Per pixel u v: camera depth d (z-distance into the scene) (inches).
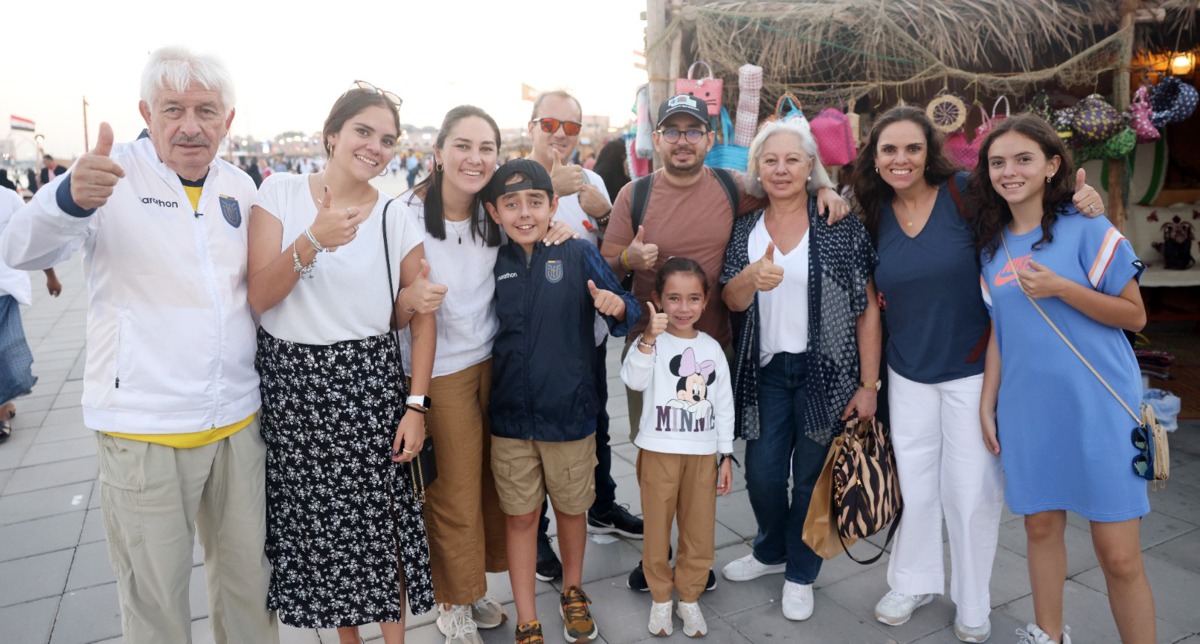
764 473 116.6
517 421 102.0
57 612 119.3
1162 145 252.1
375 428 90.7
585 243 104.3
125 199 78.2
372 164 87.2
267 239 87.0
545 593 124.3
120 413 79.4
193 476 84.0
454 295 100.1
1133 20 186.1
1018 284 94.3
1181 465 164.9
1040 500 95.3
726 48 187.8
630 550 137.7
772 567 127.3
